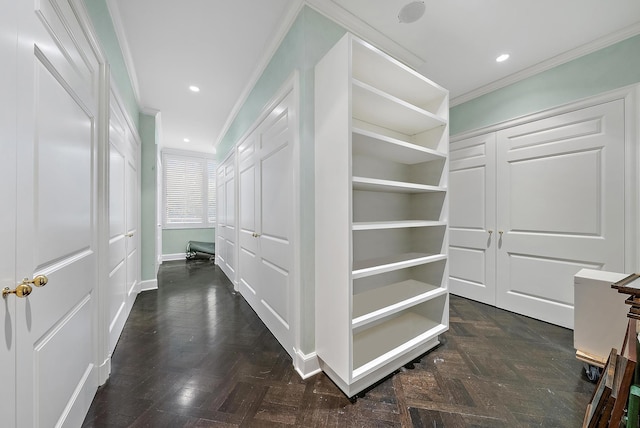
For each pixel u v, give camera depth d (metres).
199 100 3.12
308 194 1.61
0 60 0.68
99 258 1.45
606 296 1.48
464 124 2.95
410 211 2.21
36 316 0.84
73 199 1.12
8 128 0.71
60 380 1.01
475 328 2.21
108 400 1.36
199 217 5.91
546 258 2.32
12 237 0.73
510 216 2.56
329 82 1.47
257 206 2.46
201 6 1.69
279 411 1.29
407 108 1.67
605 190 2.00
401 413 1.27
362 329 1.89
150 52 2.19
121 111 2.09
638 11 1.71
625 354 1.16
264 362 1.72
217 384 1.50
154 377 1.56
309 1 1.58
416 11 1.70
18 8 0.75
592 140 2.06
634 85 1.87
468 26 1.85
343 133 1.35
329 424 1.21
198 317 2.48
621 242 1.92
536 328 2.21
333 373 1.51
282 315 1.92
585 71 2.10
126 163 2.35
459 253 3.01
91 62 1.33
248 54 2.22
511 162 2.55
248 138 2.78
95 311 1.40
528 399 1.37
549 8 1.69
